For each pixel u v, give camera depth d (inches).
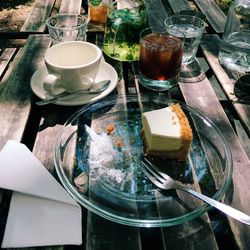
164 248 20.0
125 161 25.5
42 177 23.4
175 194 22.9
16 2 105.4
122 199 22.5
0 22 94.3
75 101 30.1
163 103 31.0
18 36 45.2
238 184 24.0
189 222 21.3
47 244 19.7
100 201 22.3
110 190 23.1
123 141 27.3
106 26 38.6
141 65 33.3
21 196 22.1
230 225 21.5
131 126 28.7
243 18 40.5
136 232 20.6
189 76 35.7
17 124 28.5
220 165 25.4
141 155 26.2
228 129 29.3
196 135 28.0
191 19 41.0
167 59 31.8
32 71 35.3
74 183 23.6
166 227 21.0
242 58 38.6
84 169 24.7
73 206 21.6
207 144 27.3
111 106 30.5
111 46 37.9
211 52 40.6
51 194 22.2
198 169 25.2
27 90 32.5
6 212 22.7
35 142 26.9
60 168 24.1
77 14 47.3
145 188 23.4
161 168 25.3
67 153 25.9
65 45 31.5
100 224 21.0
